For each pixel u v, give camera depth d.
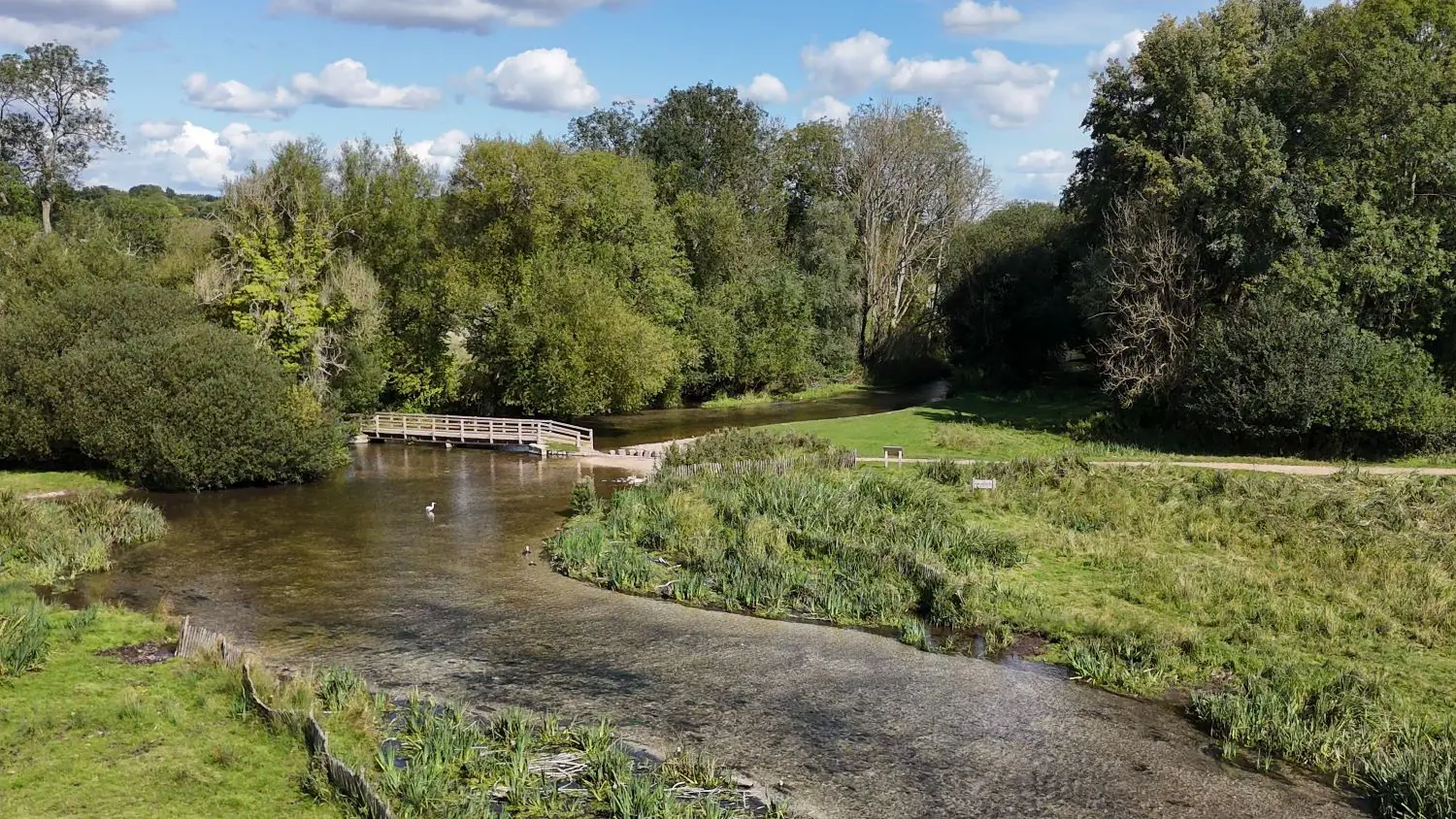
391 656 19.23
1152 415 44.16
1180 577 22.41
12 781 13.23
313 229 46.72
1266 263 39.81
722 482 32.44
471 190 50.53
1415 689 16.95
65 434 35.94
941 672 18.58
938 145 76.31
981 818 13.35
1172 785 14.26
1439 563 23.36
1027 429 45.75
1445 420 35.03
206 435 34.72
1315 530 26.22
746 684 17.95
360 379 47.44
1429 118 37.09
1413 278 36.62
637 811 13.11
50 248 48.88
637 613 21.95
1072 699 17.33
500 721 15.70
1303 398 35.50
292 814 12.67
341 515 31.58
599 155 56.62
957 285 70.44
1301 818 13.38
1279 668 17.67
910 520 27.78
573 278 48.06
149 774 13.54
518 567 25.62
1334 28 39.69
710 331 64.44
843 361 74.75
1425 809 12.97
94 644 18.69
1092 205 54.88
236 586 23.83
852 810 13.54
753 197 78.06
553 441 46.44
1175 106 46.97
